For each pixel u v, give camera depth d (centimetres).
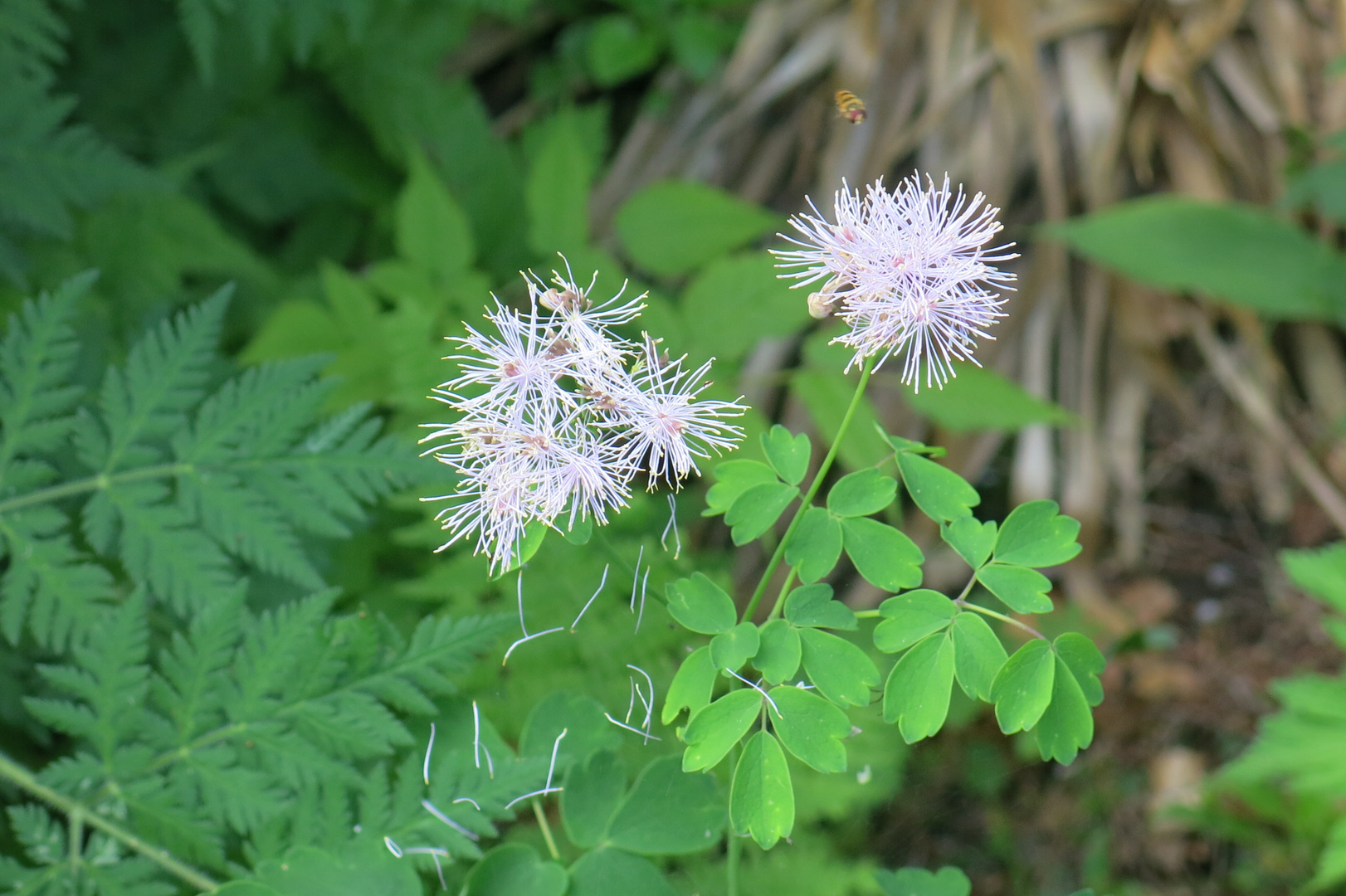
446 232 122
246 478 91
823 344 116
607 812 80
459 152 156
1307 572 107
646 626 93
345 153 159
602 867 79
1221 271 146
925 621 76
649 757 90
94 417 90
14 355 89
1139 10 163
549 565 93
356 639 85
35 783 85
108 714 85
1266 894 120
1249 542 154
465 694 92
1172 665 143
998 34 156
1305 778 104
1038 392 156
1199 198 158
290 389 93
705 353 114
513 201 156
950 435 152
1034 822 132
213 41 118
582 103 187
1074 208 166
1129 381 161
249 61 146
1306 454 157
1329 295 145
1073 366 160
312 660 85
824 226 77
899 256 76
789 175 171
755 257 117
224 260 134
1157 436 164
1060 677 75
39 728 97
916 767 133
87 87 140
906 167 166
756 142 173
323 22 127
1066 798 133
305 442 91
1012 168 161
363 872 81
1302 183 144
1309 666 141
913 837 130
